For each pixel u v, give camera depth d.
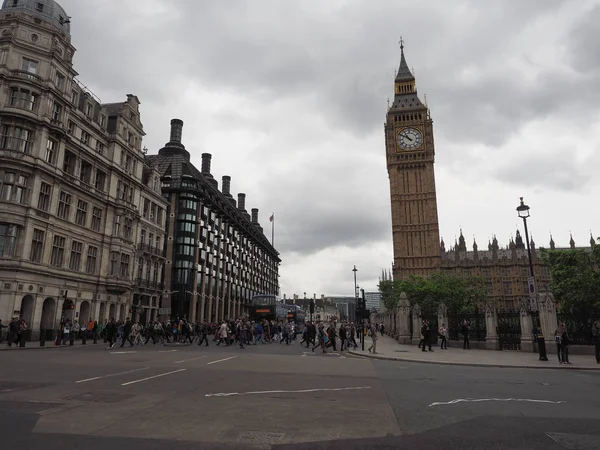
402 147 114.12
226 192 107.88
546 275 114.19
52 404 8.99
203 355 22.69
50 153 36.03
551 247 129.12
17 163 32.31
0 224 31.58
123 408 8.69
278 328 47.16
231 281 91.81
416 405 9.48
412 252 107.44
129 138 50.06
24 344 27.23
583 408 9.35
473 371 16.95
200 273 73.75
